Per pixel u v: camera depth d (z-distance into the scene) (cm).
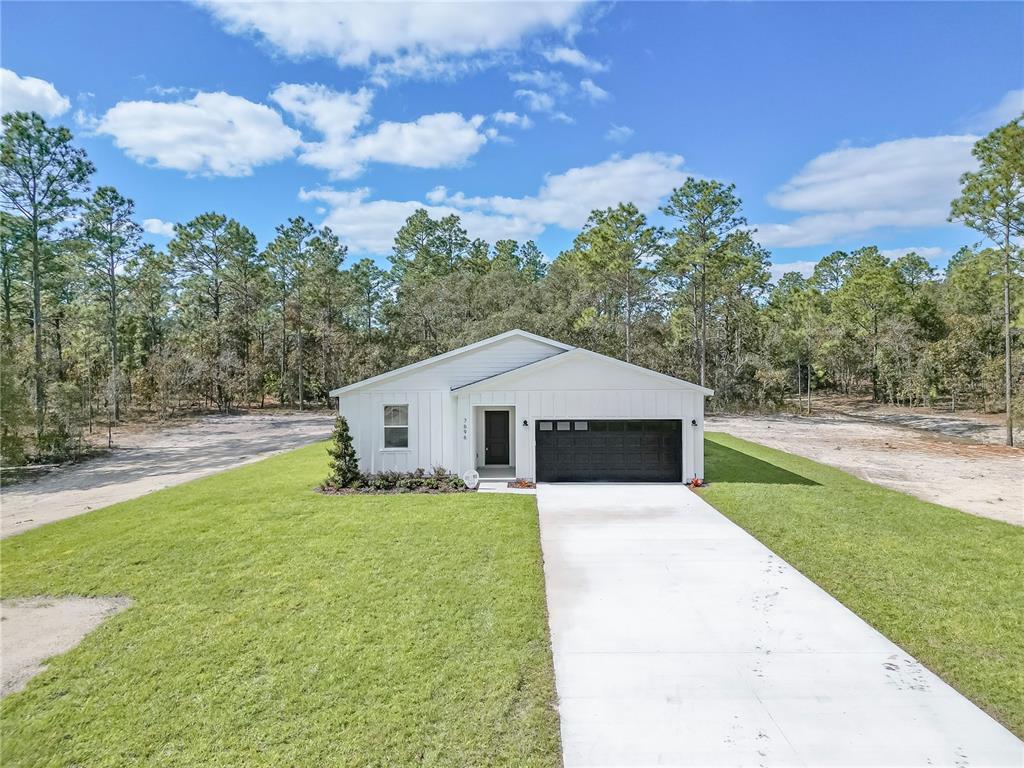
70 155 2655
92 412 2903
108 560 871
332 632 618
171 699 498
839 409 3962
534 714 469
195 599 718
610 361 1430
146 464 2086
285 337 4569
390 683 515
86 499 1485
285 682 520
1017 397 2372
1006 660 548
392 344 4331
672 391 1425
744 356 3828
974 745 425
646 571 810
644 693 499
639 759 414
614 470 1446
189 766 414
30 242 2650
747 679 521
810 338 3844
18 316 3584
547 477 1449
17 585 777
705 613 666
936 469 1723
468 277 4625
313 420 3684
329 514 1132
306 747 430
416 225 5903
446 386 1496
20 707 493
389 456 1480
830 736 438
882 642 590
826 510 1133
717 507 1187
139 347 4425
